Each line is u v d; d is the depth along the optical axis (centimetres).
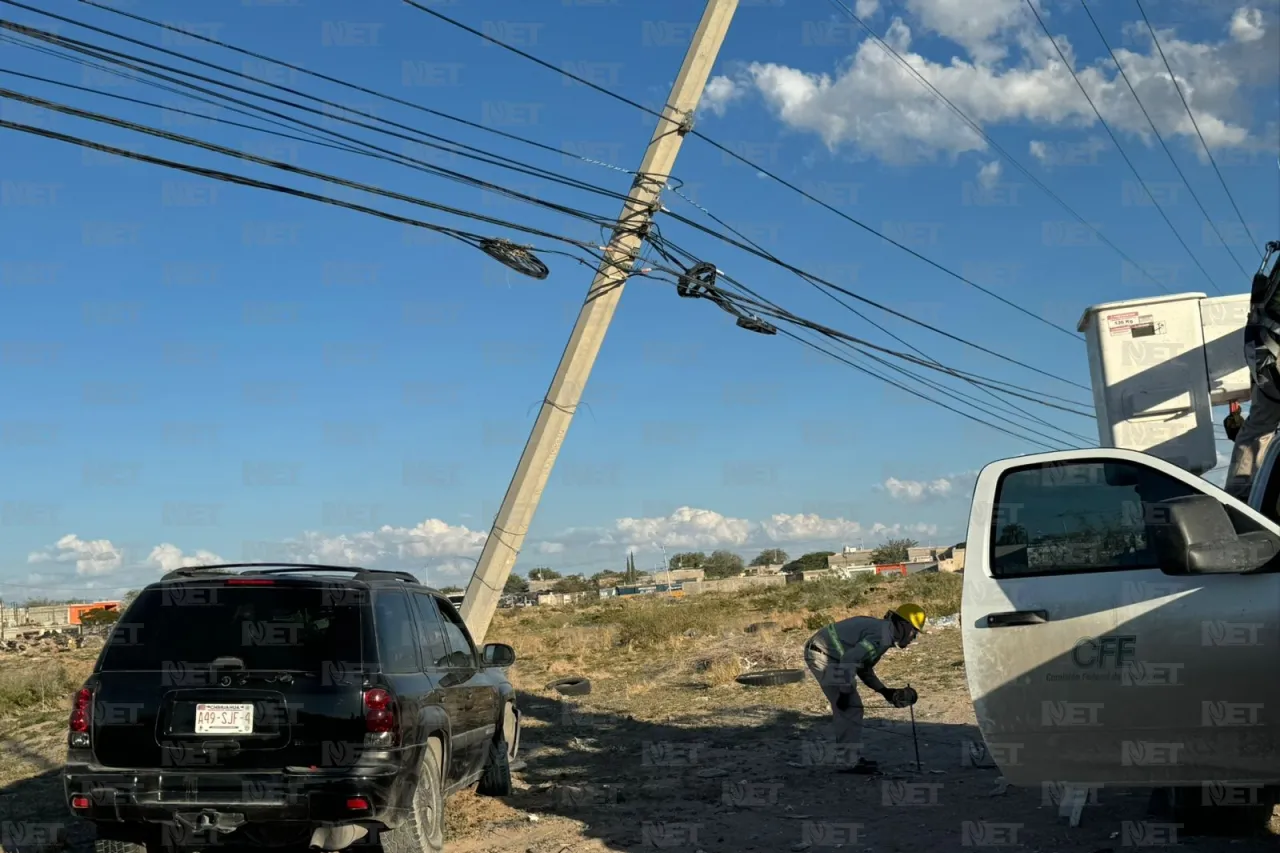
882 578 6162
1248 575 469
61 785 1086
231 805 574
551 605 7388
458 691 739
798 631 2420
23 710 1923
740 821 763
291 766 583
